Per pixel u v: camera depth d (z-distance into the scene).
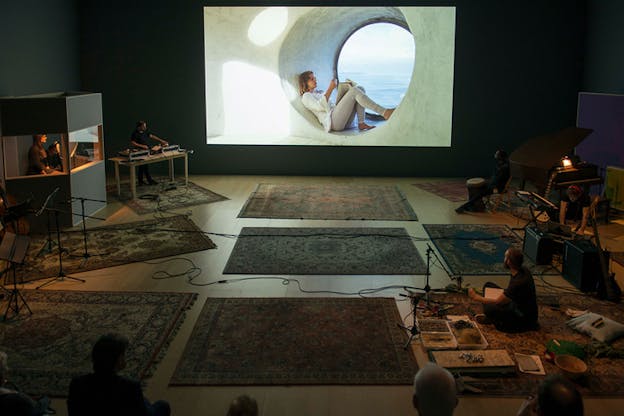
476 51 11.68
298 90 11.84
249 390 4.25
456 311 5.51
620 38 10.30
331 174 12.12
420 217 8.94
